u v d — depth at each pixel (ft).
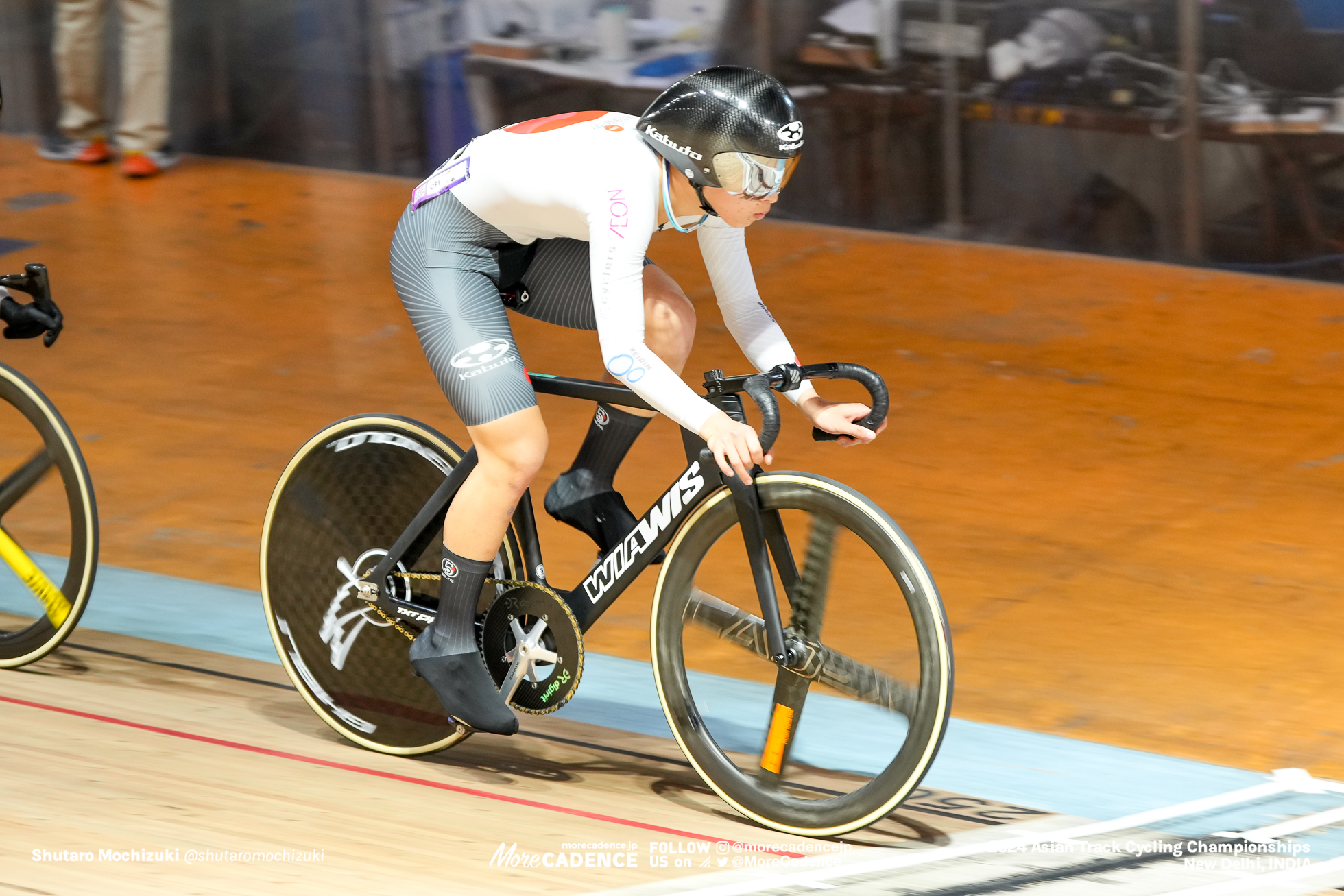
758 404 11.73
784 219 36.09
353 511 14.10
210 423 24.73
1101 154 32.53
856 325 29.53
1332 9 29.58
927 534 20.76
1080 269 32.42
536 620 13.57
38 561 18.72
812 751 14.49
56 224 35.09
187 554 19.97
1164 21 31.19
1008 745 15.01
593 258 11.82
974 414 25.26
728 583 18.94
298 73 39.27
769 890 11.15
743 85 11.59
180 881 10.70
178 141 40.70
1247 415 25.00
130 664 16.21
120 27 38.01
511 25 36.86
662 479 22.26
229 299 30.78
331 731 14.56
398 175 39.11
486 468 12.67
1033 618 18.25
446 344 12.60
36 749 13.46
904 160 34.45
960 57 33.27
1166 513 21.35
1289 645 17.38
